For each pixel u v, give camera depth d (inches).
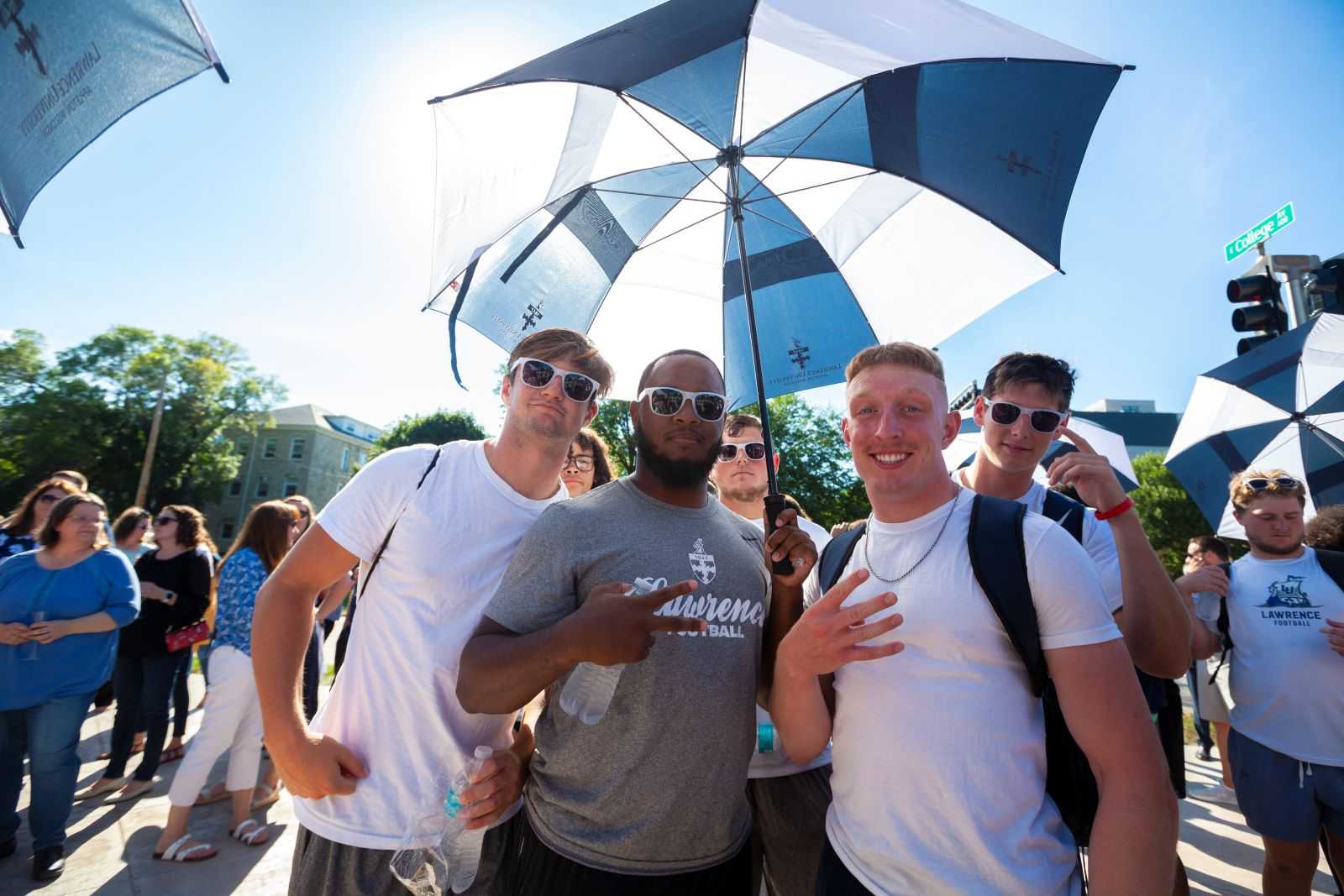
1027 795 50.6
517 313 100.7
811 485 899.4
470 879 66.8
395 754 66.6
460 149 90.7
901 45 90.8
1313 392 157.5
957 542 56.1
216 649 144.5
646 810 58.1
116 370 1422.2
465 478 74.4
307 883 65.3
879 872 52.1
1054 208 93.8
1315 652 102.3
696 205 114.7
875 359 63.0
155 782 180.7
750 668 64.6
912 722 52.4
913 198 107.1
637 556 62.0
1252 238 227.8
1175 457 181.9
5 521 187.8
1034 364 88.1
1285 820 102.0
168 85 65.3
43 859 126.9
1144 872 43.8
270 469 1815.9
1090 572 51.5
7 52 55.4
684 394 67.7
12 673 127.5
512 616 58.5
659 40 90.1
